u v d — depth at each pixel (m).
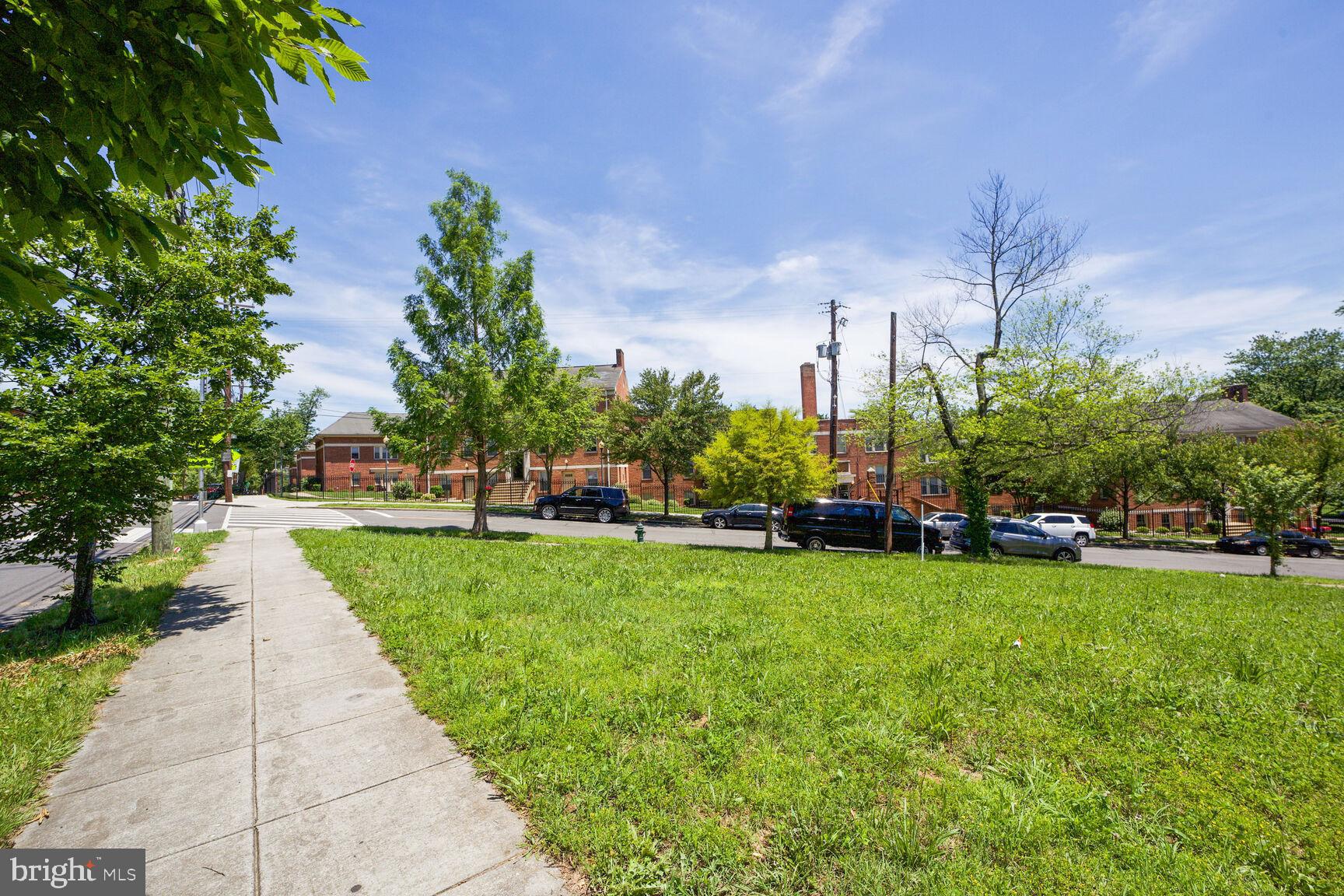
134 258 7.35
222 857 2.73
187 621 6.95
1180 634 6.84
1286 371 48.25
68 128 2.07
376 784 3.36
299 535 16.11
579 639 5.91
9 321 5.87
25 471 5.81
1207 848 2.85
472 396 17.56
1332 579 15.48
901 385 17.48
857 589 9.26
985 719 4.26
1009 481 28.59
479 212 19.36
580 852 2.70
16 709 4.23
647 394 30.34
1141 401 16.25
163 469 6.86
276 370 9.46
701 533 24.59
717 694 4.50
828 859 2.68
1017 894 2.47
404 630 6.19
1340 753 3.80
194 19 1.89
